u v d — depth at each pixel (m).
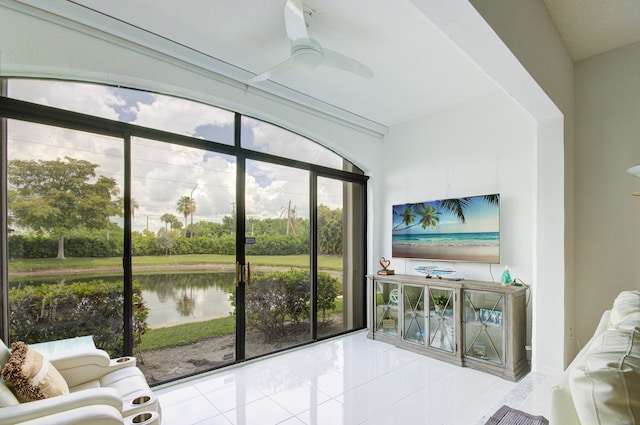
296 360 3.38
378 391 2.72
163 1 2.15
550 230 2.93
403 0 2.18
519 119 3.41
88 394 1.56
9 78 2.20
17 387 1.50
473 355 3.21
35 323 2.23
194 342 2.98
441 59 2.91
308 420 2.31
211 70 2.93
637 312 1.57
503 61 2.01
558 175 2.90
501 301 3.03
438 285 3.42
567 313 2.90
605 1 2.36
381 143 4.66
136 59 2.54
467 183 3.78
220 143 3.21
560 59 2.78
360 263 4.57
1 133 2.16
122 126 2.62
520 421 2.22
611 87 3.00
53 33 2.19
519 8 2.03
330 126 4.04
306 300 3.91
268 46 2.70
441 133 4.04
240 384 2.83
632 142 2.89
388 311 4.01
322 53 2.21
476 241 3.57
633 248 2.85
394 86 3.43
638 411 0.88
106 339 2.51
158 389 2.71
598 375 0.95
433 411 2.41
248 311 3.37
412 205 4.17
